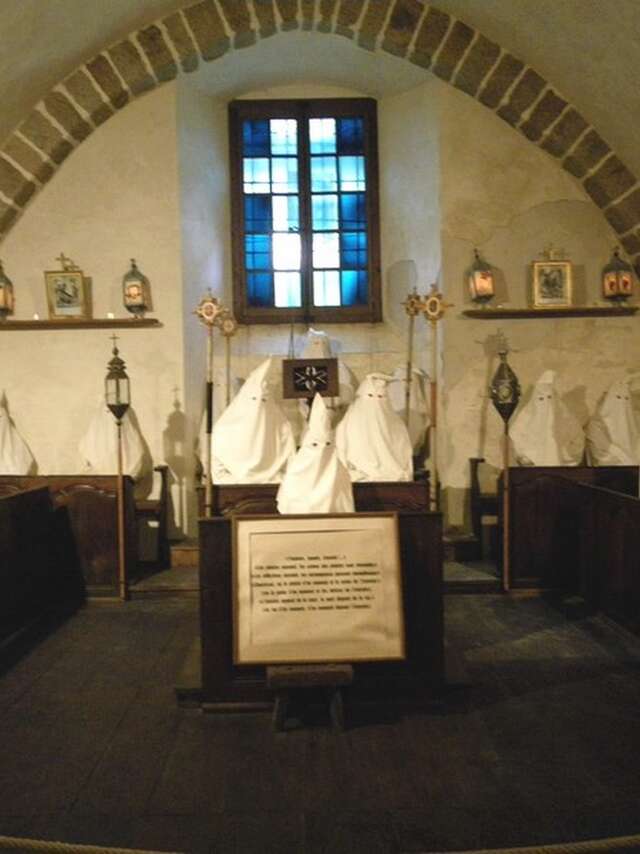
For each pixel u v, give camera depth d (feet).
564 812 9.55
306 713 12.35
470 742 11.39
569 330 21.63
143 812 9.68
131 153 21.33
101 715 12.44
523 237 21.62
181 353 21.44
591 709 12.45
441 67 21.09
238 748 11.32
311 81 23.91
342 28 20.90
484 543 20.80
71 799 9.98
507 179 21.57
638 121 19.12
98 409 20.62
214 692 12.44
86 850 7.78
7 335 21.49
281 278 24.81
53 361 21.50
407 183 23.35
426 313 17.69
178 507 21.43
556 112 20.81
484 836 9.09
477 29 20.62
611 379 21.70
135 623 17.01
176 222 21.40
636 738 11.47
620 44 17.47
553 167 21.56
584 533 17.79
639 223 20.92
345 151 24.80
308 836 9.14
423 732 11.73
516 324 21.62
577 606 17.71
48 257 21.40
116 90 20.79
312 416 13.25
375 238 24.68
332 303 24.81
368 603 12.07
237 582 12.02
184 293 21.56
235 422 17.08
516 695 13.00
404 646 12.00
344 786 10.23
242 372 23.25
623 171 20.79
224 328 16.65
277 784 10.30
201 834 9.21
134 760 10.98
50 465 21.57
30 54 18.54
